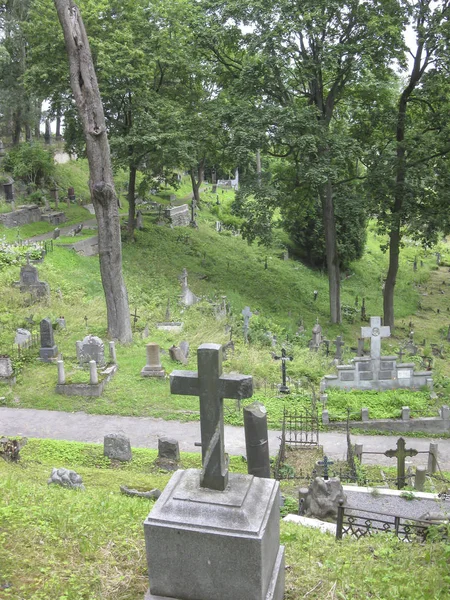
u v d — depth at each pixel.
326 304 46.03
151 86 44.47
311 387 25.22
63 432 20.94
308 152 35.69
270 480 6.64
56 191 52.81
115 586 7.05
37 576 7.24
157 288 39.00
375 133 41.47
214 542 6.01
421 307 49.12
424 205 39.22
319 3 34.22
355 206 39.22
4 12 53.59
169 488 6.50
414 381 24.86
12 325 28.59
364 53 35.44
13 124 58.56
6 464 15.84
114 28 41.47
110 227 28.14
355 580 7.51
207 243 51.72
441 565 7.98
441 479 17.56
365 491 14.31
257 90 38.88
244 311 31.19
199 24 38.12
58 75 41.50
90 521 8.85
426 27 34.81
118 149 41.25
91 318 31.48
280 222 54.25
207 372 6.20
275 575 6.43
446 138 36.84
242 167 38.75
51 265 36.94
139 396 23.58
